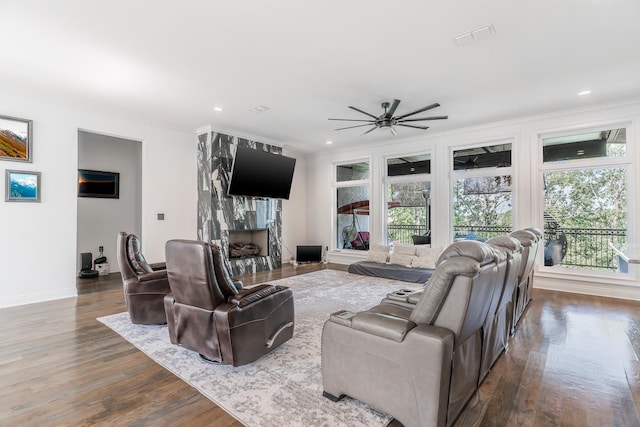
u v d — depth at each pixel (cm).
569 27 248
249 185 569
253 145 612
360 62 307
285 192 638
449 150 560
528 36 261
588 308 371
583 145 451
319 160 754
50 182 411
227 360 216
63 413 176
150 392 197
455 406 163
